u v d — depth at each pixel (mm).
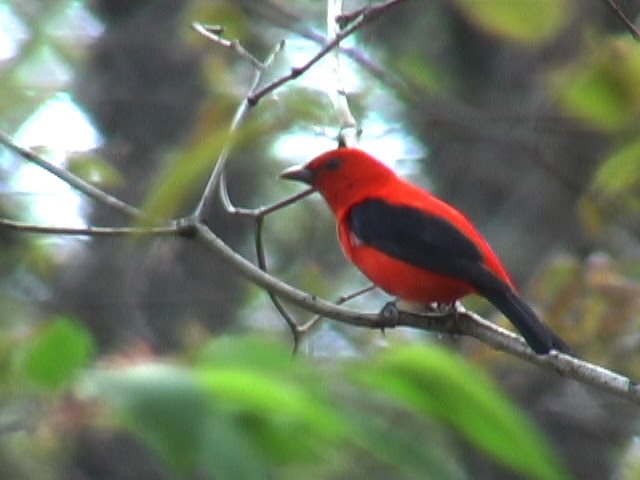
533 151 14062
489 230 16594
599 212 12047
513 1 10117
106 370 2840
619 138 10227
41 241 15023
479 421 2852
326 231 17031
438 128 14961
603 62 9508
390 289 9594
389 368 2945
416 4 16594
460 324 8438
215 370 2893
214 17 12500
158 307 16422
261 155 16609
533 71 16203
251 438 2818
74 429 3189
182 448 2646
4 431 3164
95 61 17109
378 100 14812
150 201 4414
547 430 15234
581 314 12594
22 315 13914
